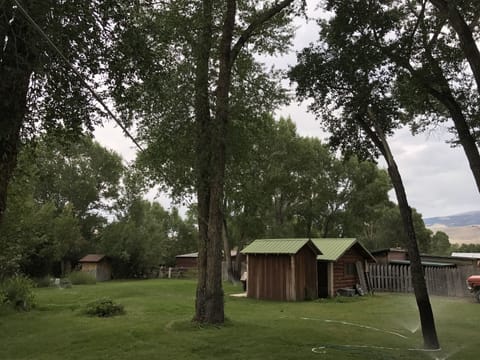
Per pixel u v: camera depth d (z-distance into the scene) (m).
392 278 22.78
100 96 6.89
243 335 8.78
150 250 41.09
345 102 9.76
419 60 9.93
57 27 5.59
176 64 10.85
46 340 8.55
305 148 35.53
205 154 10.42
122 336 8.68
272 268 18.59
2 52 5.27
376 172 39.06
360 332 9.80
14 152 5.85
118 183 46.84
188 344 7.95
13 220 14.18
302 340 8.51
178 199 11.62
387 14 9.12
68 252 38.47
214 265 10.15
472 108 10.55
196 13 11.28
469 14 9.05
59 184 43.53
